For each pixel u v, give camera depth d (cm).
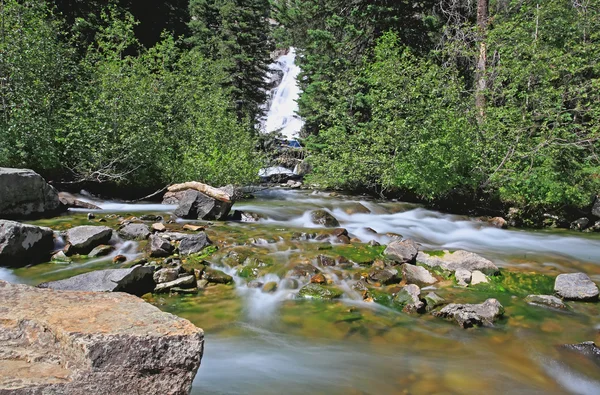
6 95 987
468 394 341
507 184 1166
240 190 1374
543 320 501
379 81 1357
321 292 549
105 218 833
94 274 504
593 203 1181
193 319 471
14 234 582
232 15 2473
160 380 222
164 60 1509
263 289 562
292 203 1270
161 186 1266
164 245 640
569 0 1467
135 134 1122
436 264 661
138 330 225
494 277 637
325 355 401
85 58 1259
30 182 823
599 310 537
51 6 1659
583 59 1241
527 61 1256
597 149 1235
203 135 1352
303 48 2173
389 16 1738
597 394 355
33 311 242
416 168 1213
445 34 1600
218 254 647
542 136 1186
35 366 209
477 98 1341
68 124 1058
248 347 410
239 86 2519
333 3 1875
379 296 552
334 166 1451
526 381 367
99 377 207
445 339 444
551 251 860
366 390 339
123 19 1875
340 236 787
